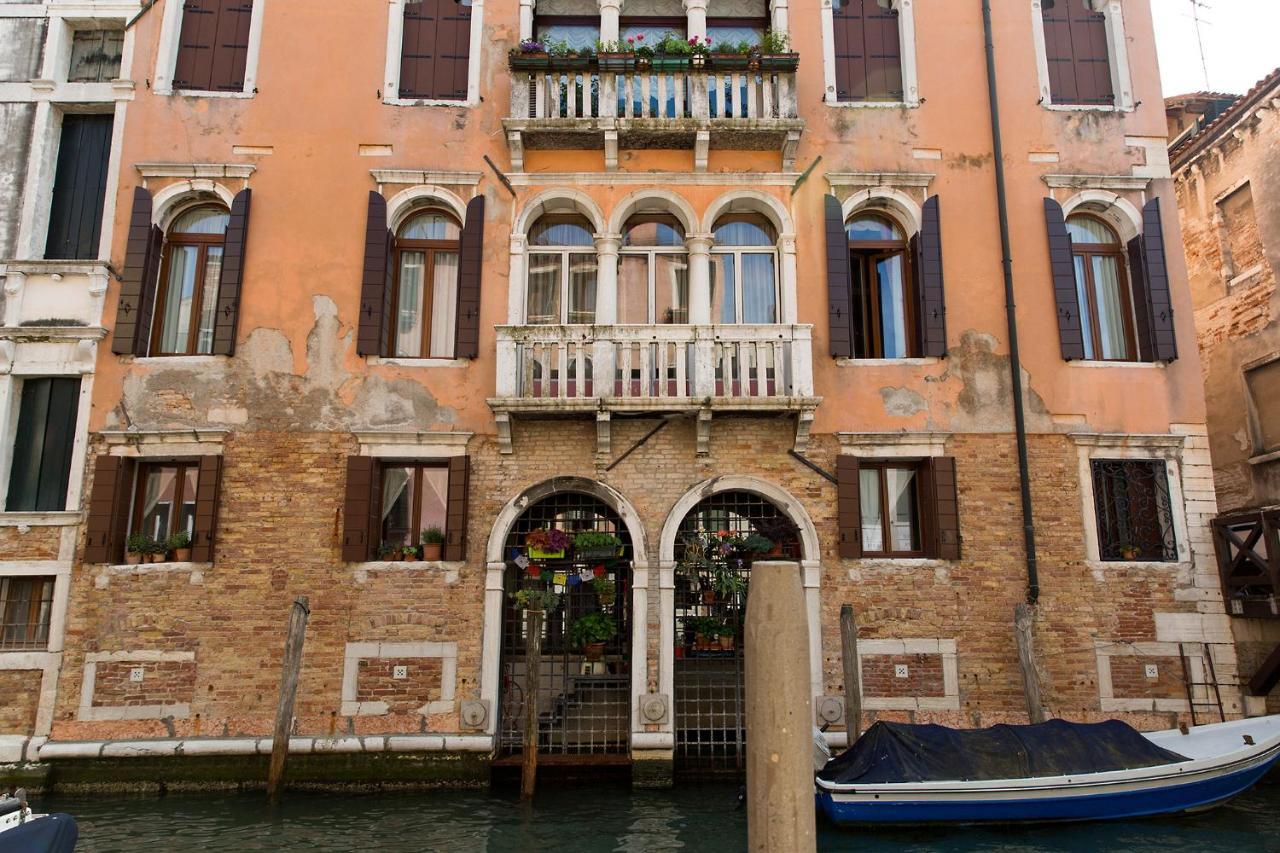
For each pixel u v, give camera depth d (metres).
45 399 11.79
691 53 12.08
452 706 10.84
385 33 12.65
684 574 11.36
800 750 4.31
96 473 11.26
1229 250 15.48
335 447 11.49
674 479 11.49
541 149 12.31
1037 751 9.05
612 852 8.35
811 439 11.62
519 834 8.88
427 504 11.63
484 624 11.03
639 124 11.86
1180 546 11.48
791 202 12.20
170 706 10.75
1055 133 12.58
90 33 12.87
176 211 12.35
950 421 11.72
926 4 12.94
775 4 12.84
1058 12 13.25
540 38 13.13
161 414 11.51
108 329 11.70
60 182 12.44
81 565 11.07
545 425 11.60
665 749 10.63
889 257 12.54
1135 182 12.39
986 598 11.25
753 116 12.05
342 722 10.74
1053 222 12.23
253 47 12.53
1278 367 14.39
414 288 12.32
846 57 13.02
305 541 11.21
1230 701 11.05
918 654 11.09
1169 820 9.19
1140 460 11.80
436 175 12.17
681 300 12.34
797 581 4.54
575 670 12.08
